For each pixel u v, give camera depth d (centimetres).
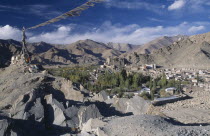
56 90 8406
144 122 4594
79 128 6078
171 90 11956
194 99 10181
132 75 16650
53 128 6122
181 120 6844
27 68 10738
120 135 4209
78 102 7388
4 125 4956
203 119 7012
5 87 8600
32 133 5500
